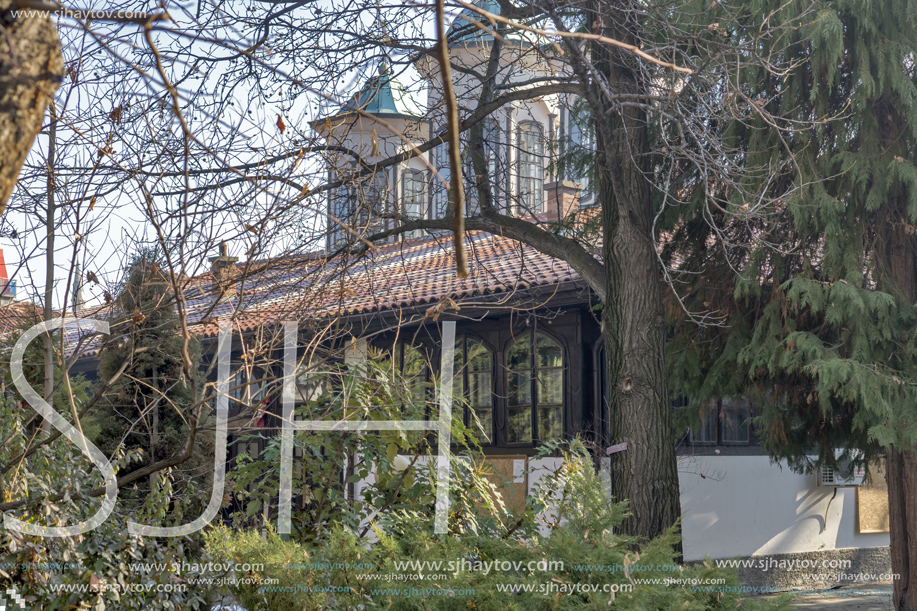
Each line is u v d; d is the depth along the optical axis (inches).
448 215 313.4
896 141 302.7
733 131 327.9
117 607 156.6
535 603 169.2
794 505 554.9
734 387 345.7
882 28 298.4
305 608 169.0
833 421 359.3
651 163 286.0
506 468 458.0
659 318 273.6
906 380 292.7
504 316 469.1
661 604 169.8
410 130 314.3
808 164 303.9
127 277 184.2
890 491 349.4
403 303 435.8
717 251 351.6
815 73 296.7
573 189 513.0
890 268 319.3
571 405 444.1
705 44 298.5
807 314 323.9
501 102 309.3
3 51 62.9
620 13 276.5
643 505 260.8
